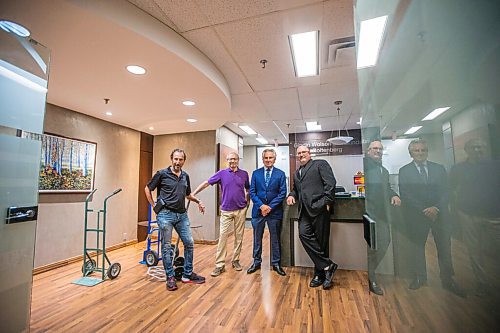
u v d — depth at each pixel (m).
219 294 2.40
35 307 2.16
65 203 3.49
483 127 0.47
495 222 0.45
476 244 0.48
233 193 3.10
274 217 3.04
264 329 1.80
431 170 0.61
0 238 1.36
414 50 0.67
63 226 3.45
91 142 3.92
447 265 0.56
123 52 2.03
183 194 2.81
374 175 1.12
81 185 3.74
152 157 5.39
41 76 1.54
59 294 2.43
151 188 2.73
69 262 3.50
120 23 1.69
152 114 3.84
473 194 0.49
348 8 1.86
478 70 0.47
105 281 2.78
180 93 2.95
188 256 2.78
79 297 2.36
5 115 1.36
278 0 1.77
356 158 5.81
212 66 2.63
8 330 1.39
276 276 2.87
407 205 0.75
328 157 5.96
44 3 1.45
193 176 5.05
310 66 2.77
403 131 0.75
